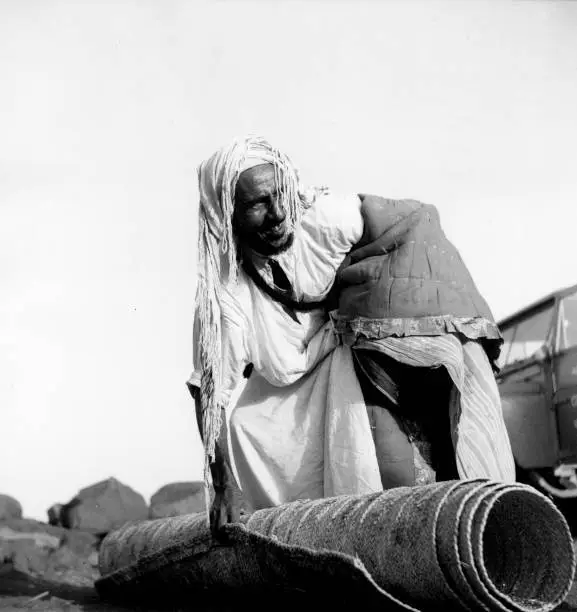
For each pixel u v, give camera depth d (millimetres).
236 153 4754
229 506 4578
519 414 6984
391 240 4902
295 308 5152
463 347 4906
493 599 3453
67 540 7184
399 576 3658
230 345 4965
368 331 4816
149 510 8023
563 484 6770
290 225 4875
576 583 4660
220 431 4785
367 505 3916
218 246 4898
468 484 3645
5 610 5102
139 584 5152
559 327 7051
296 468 5145
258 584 4293
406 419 4938
